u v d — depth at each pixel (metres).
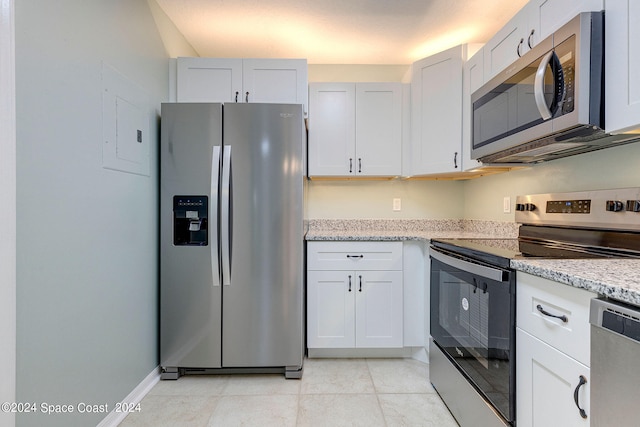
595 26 1.05
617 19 0.99
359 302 2.17
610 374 0.72
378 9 2.02
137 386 1.71
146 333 1.81
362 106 2.52
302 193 1.95
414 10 2.04
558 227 1.55
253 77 2.26
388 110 2.52
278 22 2.17
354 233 2.46
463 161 2.17
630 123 0.95
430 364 1.88
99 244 1.41
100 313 1.42
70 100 1.24
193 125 1.91
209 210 1.88
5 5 0.95
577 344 0.83
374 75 2.83
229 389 1.82
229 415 1.58
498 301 1.19
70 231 1.24
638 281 0.75
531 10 1.44
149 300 1.84
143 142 1.79
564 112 1.11
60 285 1.19
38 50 1.09
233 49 2.54
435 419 1.55
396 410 1.62
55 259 1.17
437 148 2.30
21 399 1.04
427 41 2.42
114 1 1.52
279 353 1.93
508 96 1.46
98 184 1.40
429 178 2.72
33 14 1.07
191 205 1.91
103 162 1.43
